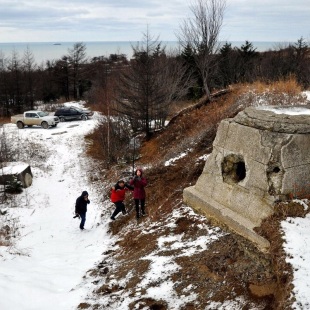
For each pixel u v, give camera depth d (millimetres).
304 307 4027
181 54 26859
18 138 21797
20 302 5762
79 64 50625
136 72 19266
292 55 36250
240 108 13352
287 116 5879
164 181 11250
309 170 5820
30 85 44344
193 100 27516
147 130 19531
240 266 5562
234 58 32312
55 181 15688
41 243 9383
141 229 8664
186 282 5676
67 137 23312
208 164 7223
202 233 7031
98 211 11516
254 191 6023
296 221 5375
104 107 21734
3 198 13055
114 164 16719
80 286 6480
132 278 6266
